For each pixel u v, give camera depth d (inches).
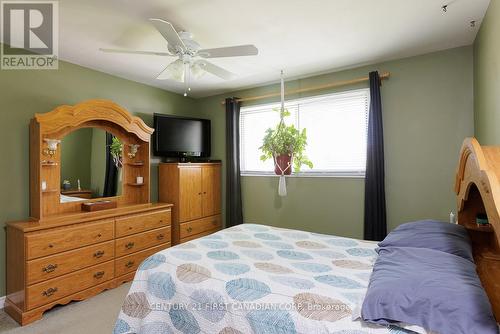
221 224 172.1
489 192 37.6
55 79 114.5
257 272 64.2
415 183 115.9
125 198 138.1
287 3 76.7
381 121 120.2
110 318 91.0
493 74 75.5
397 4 78.0
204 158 176.4
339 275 63.2
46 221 97.7
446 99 109.5
